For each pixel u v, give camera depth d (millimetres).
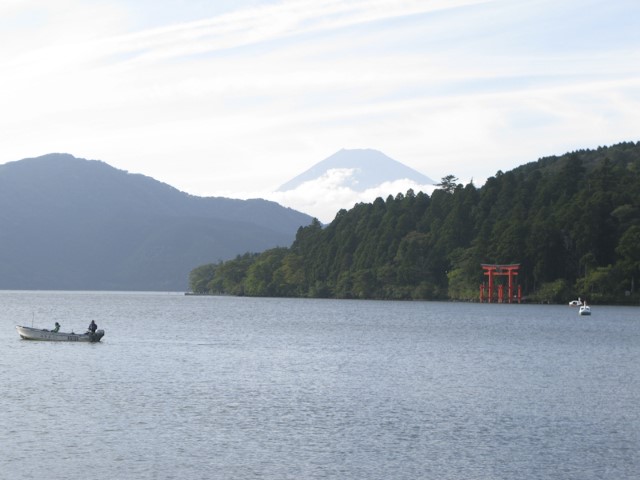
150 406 72000
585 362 108625
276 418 67500
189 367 99062
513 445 59531
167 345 129375
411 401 75938
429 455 56844
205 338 145500
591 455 57094
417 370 98500
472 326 183125
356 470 53500
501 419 68000
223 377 90375
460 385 86062
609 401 76875
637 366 104625
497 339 145875
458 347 129625
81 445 58438
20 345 123000
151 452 56969
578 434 62938
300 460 55500
